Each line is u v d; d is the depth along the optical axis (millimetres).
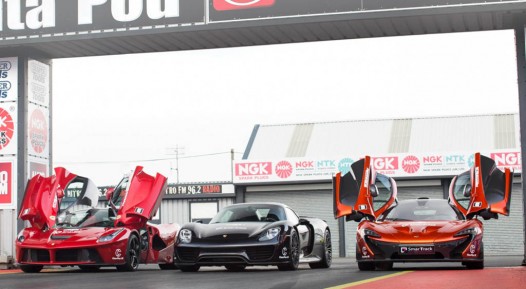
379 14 11789
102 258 11086
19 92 13227
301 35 12781
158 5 12492
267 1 12164
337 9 11938
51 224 11484
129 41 12914
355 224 30344
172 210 32688
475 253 10219
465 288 6871
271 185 31391
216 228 11008
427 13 11641
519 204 28719
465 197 11320
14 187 13148
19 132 13172
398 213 11344
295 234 11211
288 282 8172
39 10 12883
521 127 11984
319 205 30750
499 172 10617
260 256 10609
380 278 8312
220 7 12312
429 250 10164
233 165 31703
